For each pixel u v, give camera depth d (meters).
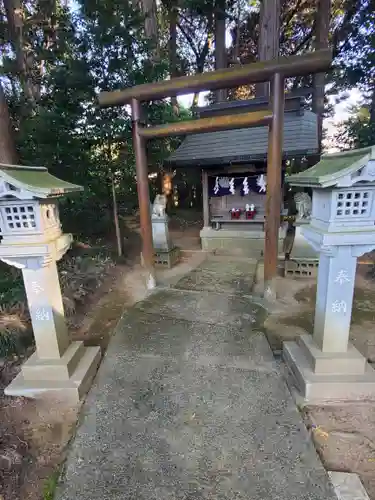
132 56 5.23
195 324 3.65
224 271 5.54
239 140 6.36
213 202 7.07
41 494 1.81
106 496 1.76
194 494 1.75
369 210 2.14
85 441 2.12
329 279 2.31
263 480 1.81
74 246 6.30
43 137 5.13
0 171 2.13
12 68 6.27
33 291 2.48
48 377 2.60
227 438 2.11
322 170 2.37
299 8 10.49
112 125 5.23
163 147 6.72
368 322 3.59
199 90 4.01
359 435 2.12
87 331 3.73
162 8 11.05
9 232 2.35
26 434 2.24
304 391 2.42
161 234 5.77
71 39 5.03
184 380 2.70
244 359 2.96
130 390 2.59
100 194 6.22
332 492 1.73
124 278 5.41
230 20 10.58
